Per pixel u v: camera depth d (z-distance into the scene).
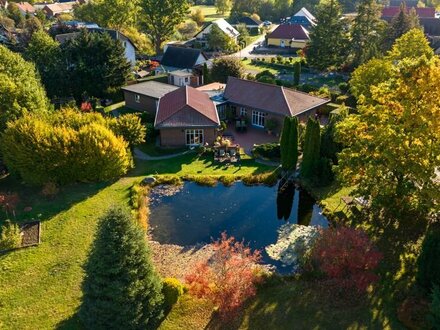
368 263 22.25
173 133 44.16
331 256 22.45
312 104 49.00
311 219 31.53
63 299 22.38
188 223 31.19
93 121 36.75
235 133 48.72
